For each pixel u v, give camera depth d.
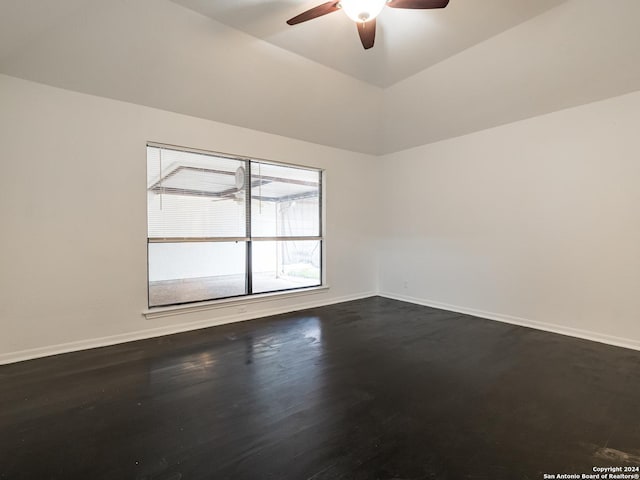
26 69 2.65
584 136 3.28
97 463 1.54
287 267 4.65
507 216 3.89
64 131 2.89
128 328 3.25
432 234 4.71
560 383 2.37
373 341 3.27
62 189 2.89
